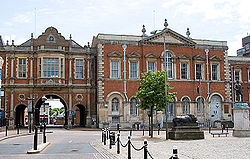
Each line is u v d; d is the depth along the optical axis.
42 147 22.22
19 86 52.16
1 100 51.88
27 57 53.19
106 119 51.47
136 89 53.34
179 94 55.16
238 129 32.38
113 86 52.44
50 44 53.78
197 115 56.12
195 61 56.91
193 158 17.19
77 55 54.69
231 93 60.50
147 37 54.38
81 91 54.31
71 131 46.41
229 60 61.62
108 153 19.81
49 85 51.78
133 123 52.41
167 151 20.50
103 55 52.56
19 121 56.81
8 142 28.23
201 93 56.72
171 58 55.75
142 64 54.00
